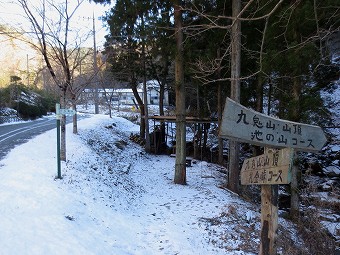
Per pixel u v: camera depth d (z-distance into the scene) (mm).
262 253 4043
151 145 21578
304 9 7648
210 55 11773
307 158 15039
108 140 18672
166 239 6523
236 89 10648
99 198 8297
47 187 7656
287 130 3562
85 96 36250
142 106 22594
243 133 3449
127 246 6012
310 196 9164
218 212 8289
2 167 9336
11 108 24938
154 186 12086
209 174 14562
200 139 19328
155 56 13422
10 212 5977
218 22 11672
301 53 7805
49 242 5090
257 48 11523
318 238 6543
